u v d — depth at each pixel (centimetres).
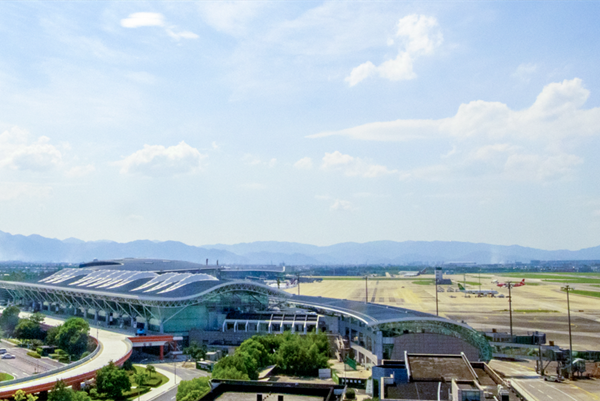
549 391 12712
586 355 16388
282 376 14500
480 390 6241
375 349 15688
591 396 12194
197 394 10656
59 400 10512
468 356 15238
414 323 15538
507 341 18650
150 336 18138
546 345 17812
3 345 19512
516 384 13438
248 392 7300
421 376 8144
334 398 7119
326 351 16288
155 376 15088
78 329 18438
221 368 12738
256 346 15300
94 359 14762
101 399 12294
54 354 17525
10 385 11556
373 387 9050
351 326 18925
